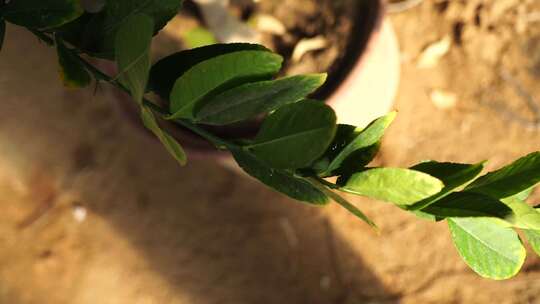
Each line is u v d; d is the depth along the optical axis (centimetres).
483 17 130
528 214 45
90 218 133
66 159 136
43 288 131
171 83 48
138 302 129
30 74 140
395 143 129
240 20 101
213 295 128
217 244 130
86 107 137
